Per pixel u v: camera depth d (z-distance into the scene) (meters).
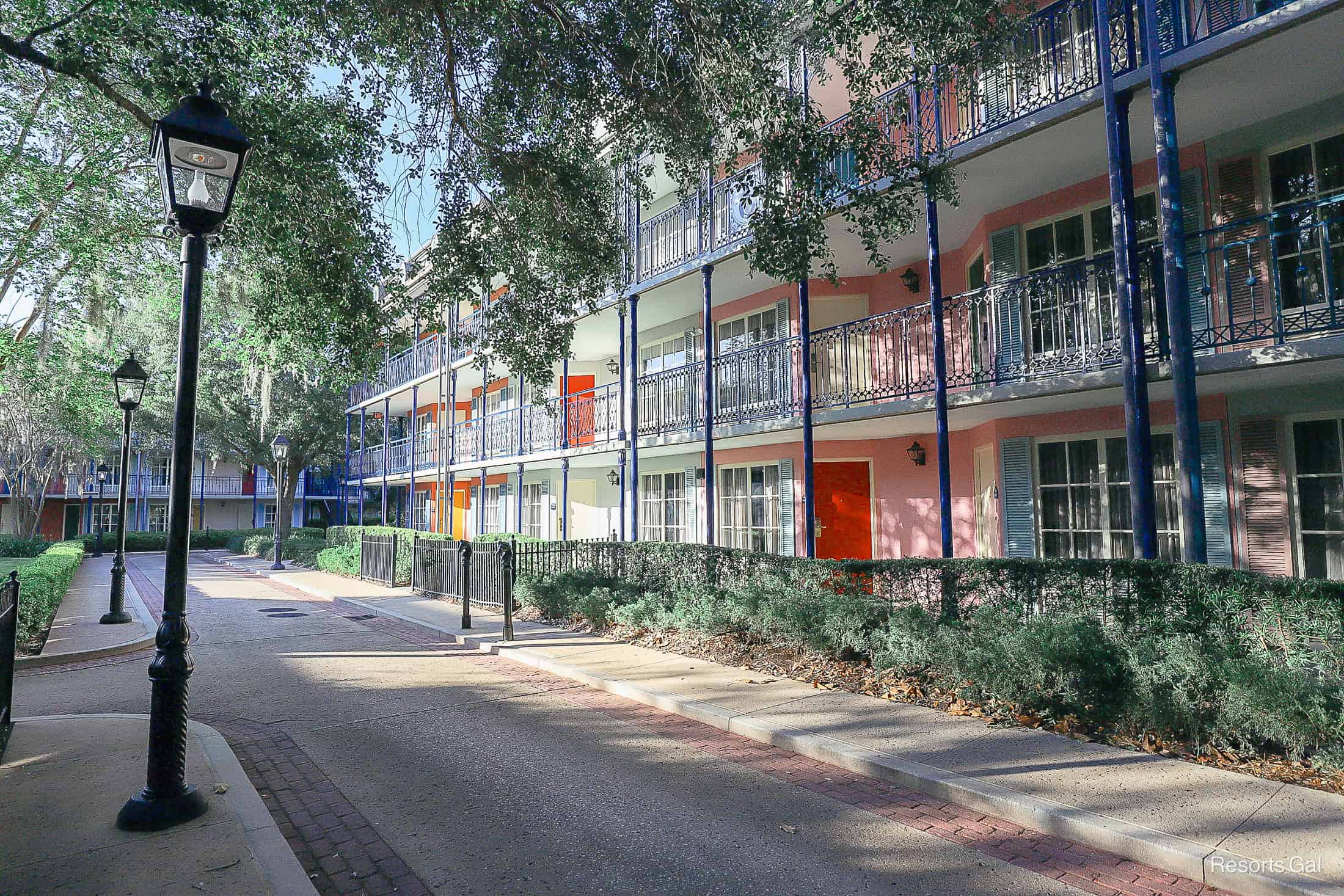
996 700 6.11
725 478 16.08
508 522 25.61
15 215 12.17
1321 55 6.64
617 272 10.12
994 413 10.10
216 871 3.62
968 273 11.52
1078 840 4.00
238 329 18.73
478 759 5.59
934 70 7.41
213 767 5.21
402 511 42.50
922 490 12.59
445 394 25.56
